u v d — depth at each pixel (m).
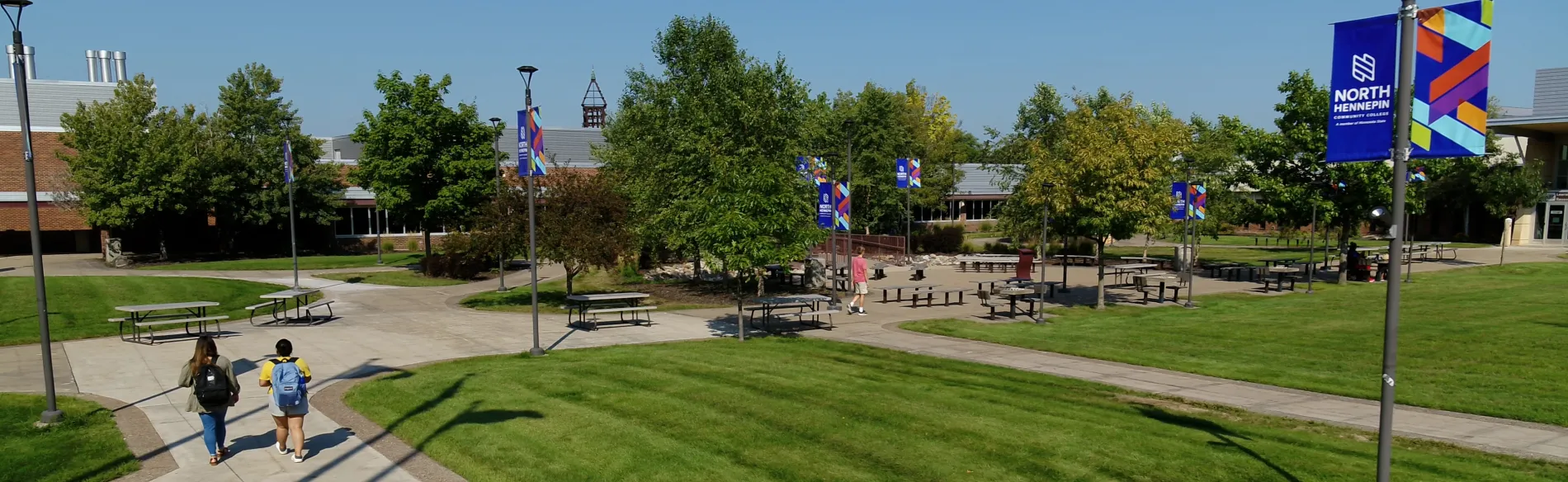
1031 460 9.10
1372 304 23.80
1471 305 22.73
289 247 51.09
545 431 10.32
